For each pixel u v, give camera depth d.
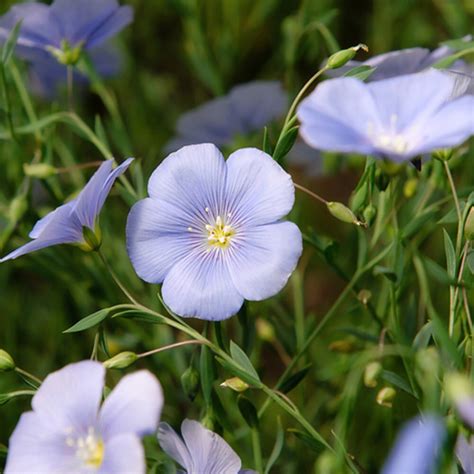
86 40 0.52
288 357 0.53
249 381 0.45
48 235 0.45
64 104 0.59
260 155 0.45
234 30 0.61
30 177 0.51
